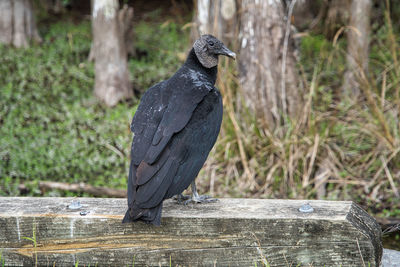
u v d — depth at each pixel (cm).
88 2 2230
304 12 1516
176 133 461
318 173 849
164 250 452
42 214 455
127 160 925
